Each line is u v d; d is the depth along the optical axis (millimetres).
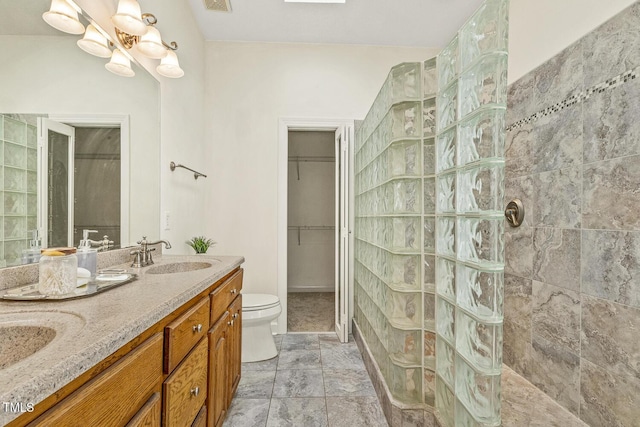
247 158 2893
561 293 1688
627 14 1341
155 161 1885
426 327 1530
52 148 1164
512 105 2092
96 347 572
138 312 766
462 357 1211
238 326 1812
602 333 1450
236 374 1771
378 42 2916
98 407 590
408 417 1493
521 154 2004
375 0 2357
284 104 2912
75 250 964
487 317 1090
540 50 1854
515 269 2045
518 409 1657
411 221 1570
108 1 1459
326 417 1673
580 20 1577
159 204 1938
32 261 1074
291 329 2988
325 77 2936
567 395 1642
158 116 1924
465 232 1218
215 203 2871
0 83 960
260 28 2697
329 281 4516
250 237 2891
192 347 1087
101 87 1415
